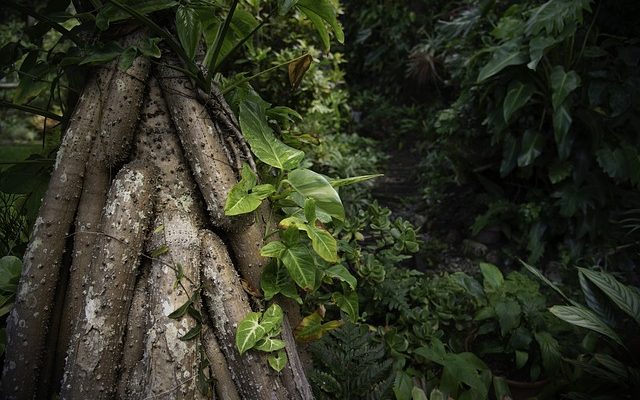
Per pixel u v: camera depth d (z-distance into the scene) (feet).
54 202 5.40
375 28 26.61
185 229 5.52
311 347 6.34
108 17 5.29
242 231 5.66
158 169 5.74
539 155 12.38
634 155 11.43
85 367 5.00
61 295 5.54
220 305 5.29
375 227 9.35
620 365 6.85
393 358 7.52
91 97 5.52
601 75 11.52
